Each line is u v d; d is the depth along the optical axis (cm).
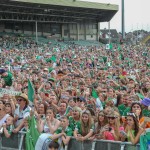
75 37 10694
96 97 1716
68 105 1327
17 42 8025
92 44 10312
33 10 8869
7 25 9056
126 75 2722
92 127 1049
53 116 1127
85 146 1045
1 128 1193
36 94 1540
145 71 2995
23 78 2198
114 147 1000
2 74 1923
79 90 1830
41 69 2912
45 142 1070
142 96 1669
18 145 1154
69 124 1115
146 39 12825
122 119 1152
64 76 2194
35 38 9169
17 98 1230
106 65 4069
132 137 979
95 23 11262
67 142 1063
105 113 1075
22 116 1202
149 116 1142
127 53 6378
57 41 9556
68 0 9331
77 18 10406
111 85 2062
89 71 2869
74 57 4862
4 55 4803
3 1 7819
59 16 9762
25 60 4028
